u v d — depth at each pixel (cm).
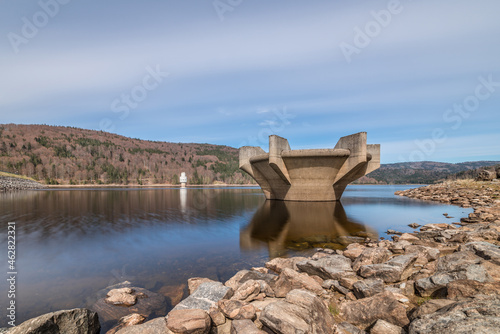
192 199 3978
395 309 490
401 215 2145
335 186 2978
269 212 2317
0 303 632
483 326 358
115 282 774
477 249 725
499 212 1792
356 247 1073
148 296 672
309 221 1852
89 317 500
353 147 2625
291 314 462
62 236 1379
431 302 481
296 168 2820
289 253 1071
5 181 7812
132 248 1151
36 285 748
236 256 1034
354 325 505
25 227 1630
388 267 679
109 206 2888
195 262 961
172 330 455
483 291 488
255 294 610
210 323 489
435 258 829
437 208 2667
